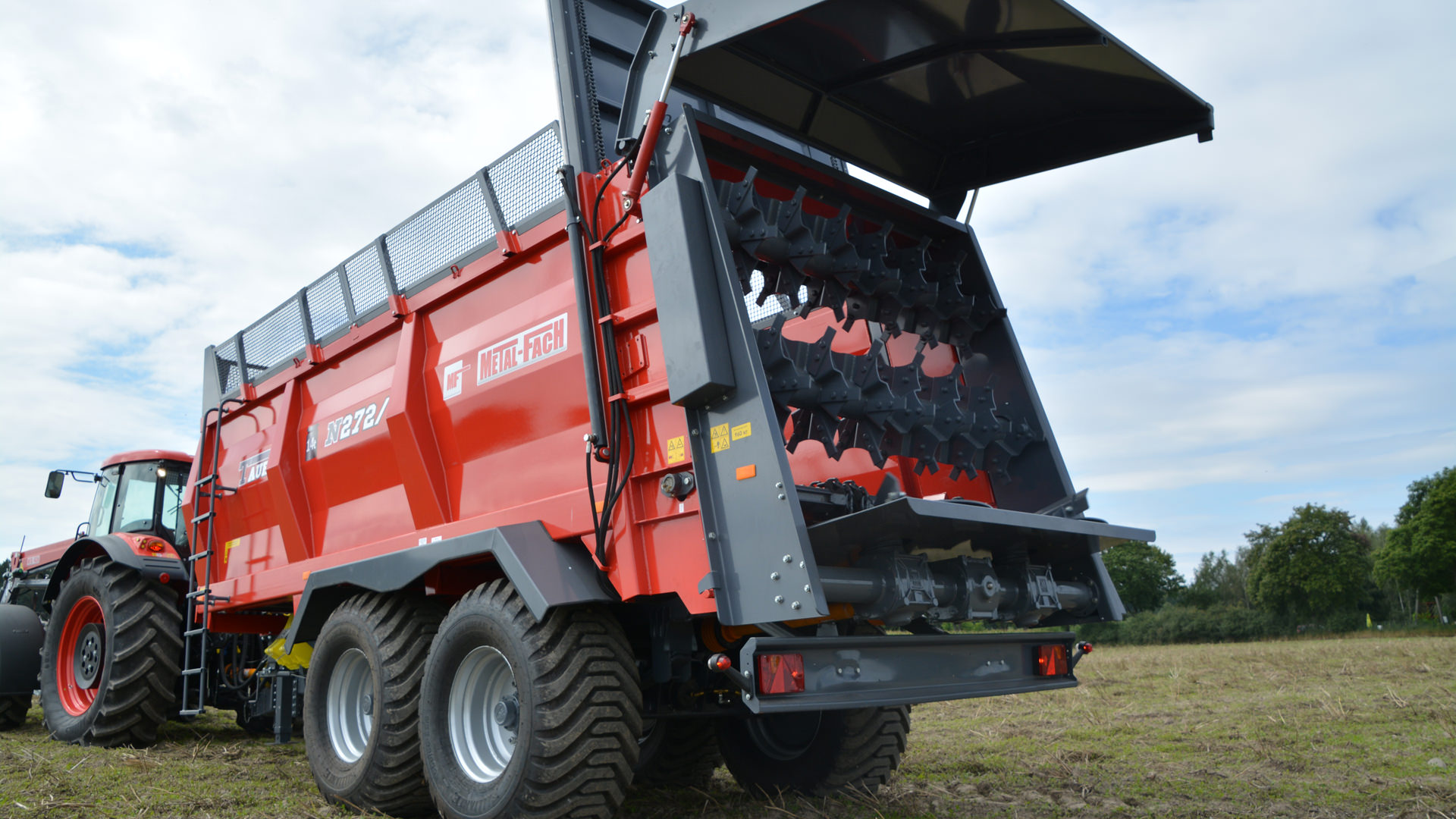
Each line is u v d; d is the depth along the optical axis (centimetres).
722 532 288
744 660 271
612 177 340
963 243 443
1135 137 409
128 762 504
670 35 329
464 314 410
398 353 436
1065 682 372
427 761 344
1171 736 570
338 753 400
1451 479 4534
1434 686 839
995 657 354
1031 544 351
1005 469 406
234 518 566
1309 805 366
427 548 367
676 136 323
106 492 730
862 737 404
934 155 462
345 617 402
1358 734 554
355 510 460
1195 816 355
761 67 377
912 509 262
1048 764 479
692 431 299
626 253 335
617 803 310
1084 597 386
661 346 316
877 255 389
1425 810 350
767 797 421
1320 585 4988
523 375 368
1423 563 4534
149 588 596
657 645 343
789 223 341
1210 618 4169
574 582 318
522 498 361
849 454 424
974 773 461
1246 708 714
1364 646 1719
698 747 464
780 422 319
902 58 374
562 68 365
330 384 496
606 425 323
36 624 694
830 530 279
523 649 312
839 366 354
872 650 308
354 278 478
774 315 458
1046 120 427
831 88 400
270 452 521
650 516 313
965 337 432
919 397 407
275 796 416
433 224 429
